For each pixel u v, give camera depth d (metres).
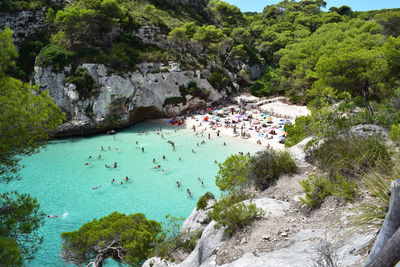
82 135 49.78
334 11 110.31
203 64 68.62
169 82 59.75
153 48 64.00
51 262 19.12
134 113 56.38
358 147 9.62
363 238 5.56
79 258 15.30
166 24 71.62
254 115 57.09
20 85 12.76
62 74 50.94
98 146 43.91
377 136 10.51
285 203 9.80
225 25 89.44
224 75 70.88
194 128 50.34
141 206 27.11
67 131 48.38
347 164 9.41
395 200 3.40
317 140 13.55
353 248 5.46
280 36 90.50
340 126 14.66
